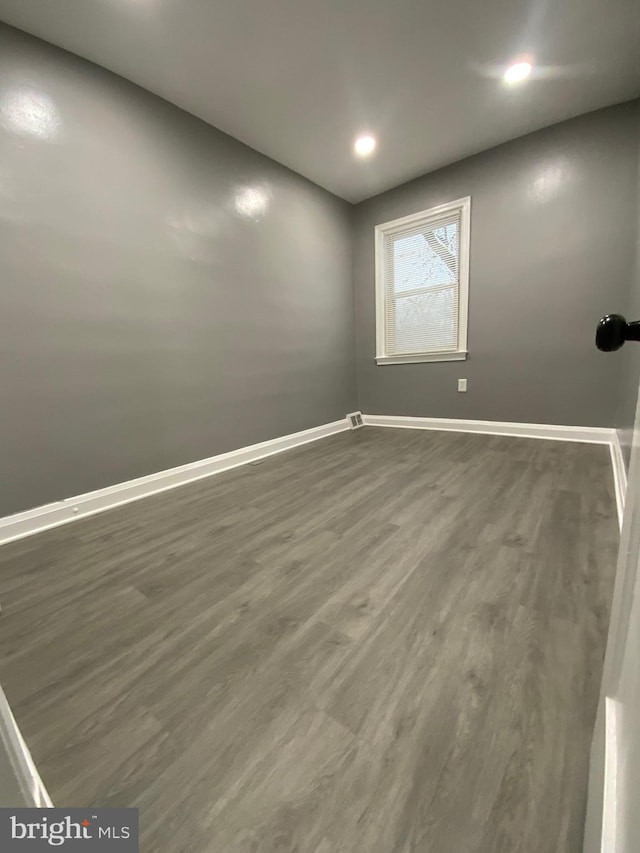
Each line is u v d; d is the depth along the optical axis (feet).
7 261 5.69
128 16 5.61
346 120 8.38
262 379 10.11
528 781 2.25
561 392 9.89
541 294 9.83
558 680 2.93
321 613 3.84
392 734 2.58
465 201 10.45
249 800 2.24
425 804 2.17
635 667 1.38
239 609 3.96
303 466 9.05
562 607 3.74
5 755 1.62
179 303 8.02
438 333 11.78
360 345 13.57
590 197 8.91
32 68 5.78
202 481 8.36
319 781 2.32
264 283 9.95
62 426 6.41
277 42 6.24
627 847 1.17
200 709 2.85
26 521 6.01
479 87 7.54
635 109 8.15
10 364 5.80
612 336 1.75
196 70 6.78
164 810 2.21
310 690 2.96
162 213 7.59
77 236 6.41
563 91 7.78
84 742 2.63
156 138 7.41
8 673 3.26
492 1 5.68
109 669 3.26
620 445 7.22
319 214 11.53
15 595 4.38
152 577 4.64
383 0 5.58
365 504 6.50
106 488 7.04
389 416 13.28
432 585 4.18
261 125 8.46
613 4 5.74
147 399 7.59
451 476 7.61
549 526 5.35
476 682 2.95
